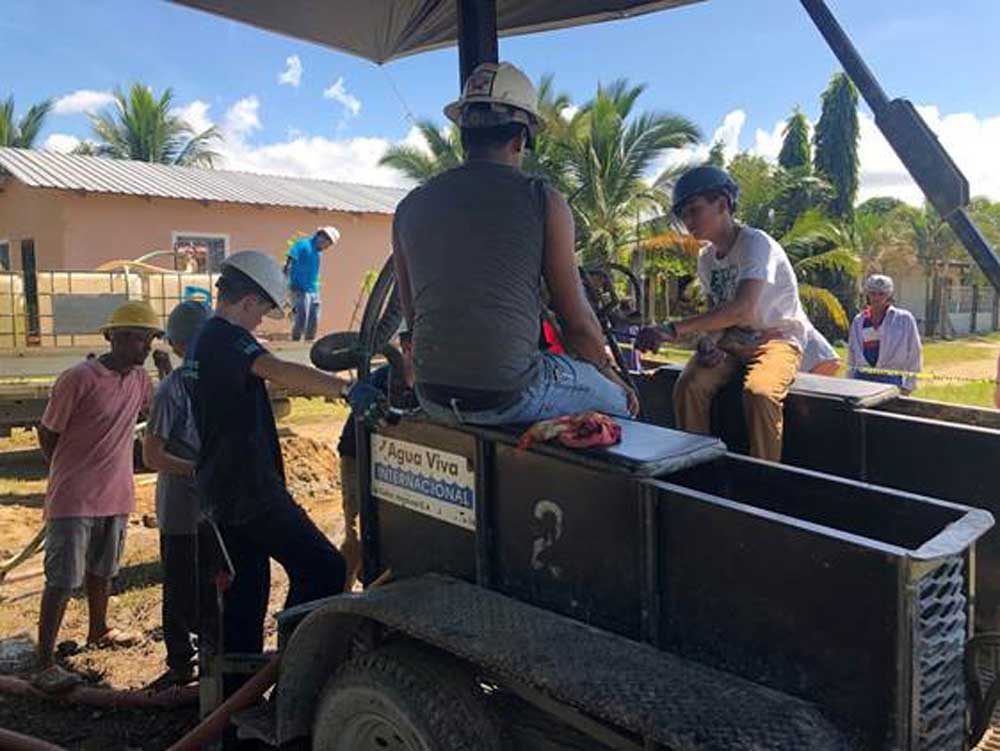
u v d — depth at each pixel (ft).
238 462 11.41
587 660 7.04
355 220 70.38
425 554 9.30
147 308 14.58
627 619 7.51
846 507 7.77
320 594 11.80
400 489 9.52
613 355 10.96
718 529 6.85
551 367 8.89
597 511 7.66
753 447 11.09
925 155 7.50
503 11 14.56
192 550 14.07
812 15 7.96
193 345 11.93
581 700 6.61
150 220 60.64
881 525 7.57
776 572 6.54
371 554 9.99
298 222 67.46
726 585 6.84
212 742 10.39
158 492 14.24
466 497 8.75
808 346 17.11
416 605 8.18
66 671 13.65
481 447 8.54
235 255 12.03
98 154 108.47
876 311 25.20
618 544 7.53
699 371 12.16
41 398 28.48
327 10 14.20
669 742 6.07
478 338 8.45
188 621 14.08
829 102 113.39
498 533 8.52
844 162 113.70
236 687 11.12
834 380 12.12
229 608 11.84
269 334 40.63
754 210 88.33
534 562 8.21
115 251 59.31
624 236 77.82
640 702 6.44
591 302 11.03
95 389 13.97
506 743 8.33
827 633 6.28
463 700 8.04
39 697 13.57
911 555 5.89
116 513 14.47
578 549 7.83
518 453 8.25
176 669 14.16
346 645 9.36
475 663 7.75
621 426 8.45
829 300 85.97
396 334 10.68
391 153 83.35
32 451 33.30
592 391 9.07
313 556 11.84
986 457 9.53
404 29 15.01
